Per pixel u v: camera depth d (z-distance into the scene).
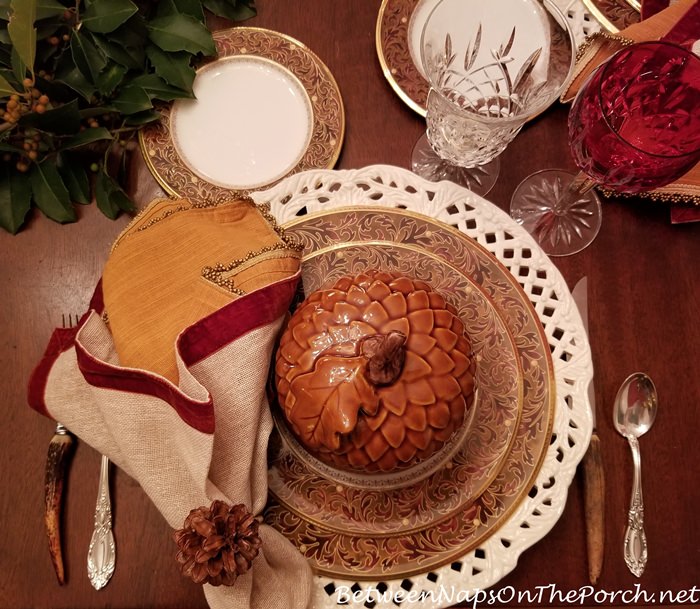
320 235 0.54
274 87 0.59
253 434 0.45
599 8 0.60
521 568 0.51
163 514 0.44
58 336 0.49
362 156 0.59
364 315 0.43
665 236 0.59
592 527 0.51
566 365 0.52
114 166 0.57
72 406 0.47
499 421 0.51
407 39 0.60
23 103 0.51
